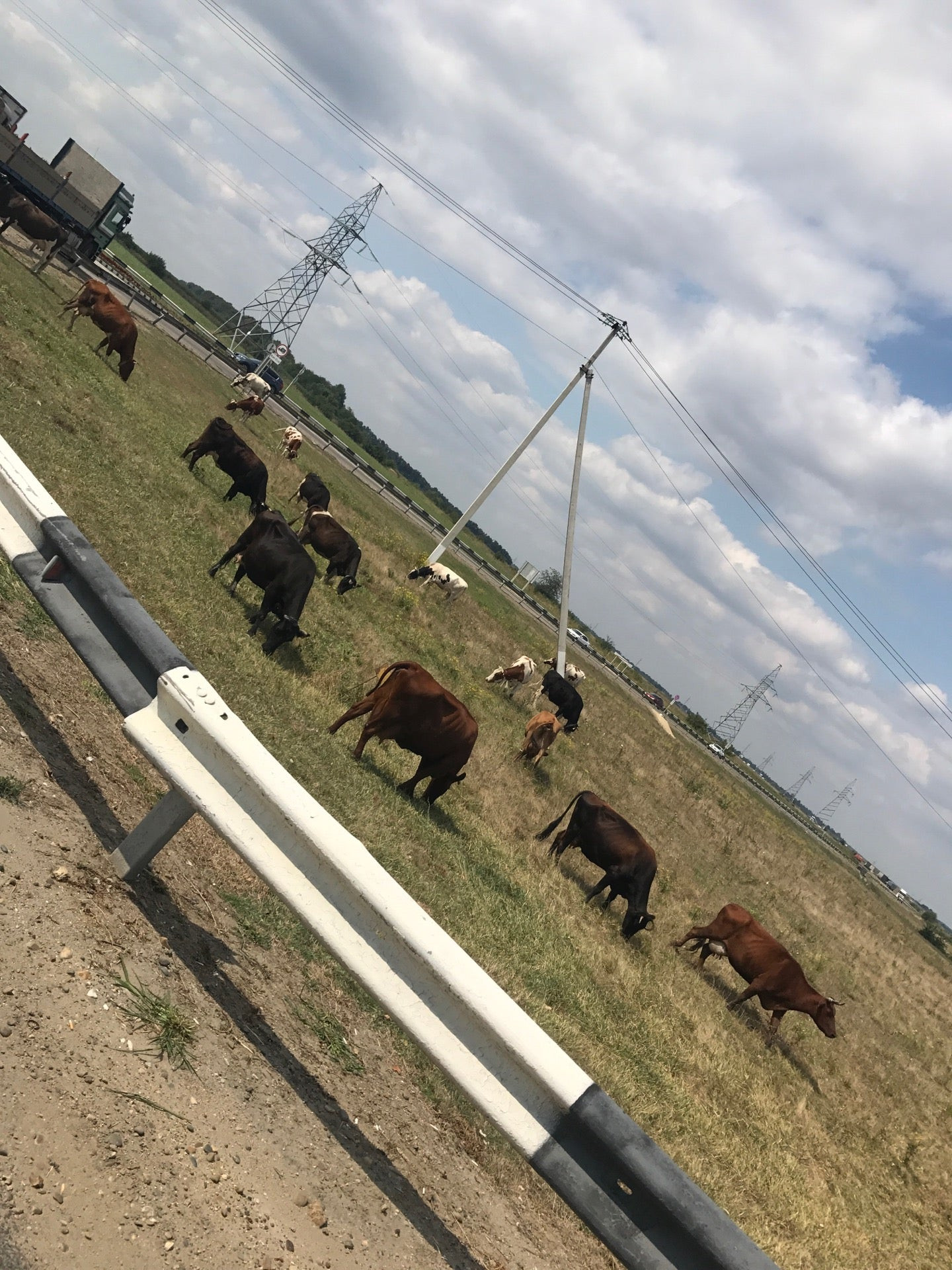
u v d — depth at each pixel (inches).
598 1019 372.5
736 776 2453.2
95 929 138.5
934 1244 421.7
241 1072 137.9
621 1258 119.0
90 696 222.1
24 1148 99.9
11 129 1353.3
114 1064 118.3
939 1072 756.6
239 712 339.6
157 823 152.6
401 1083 183.6
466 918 353.1
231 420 1227.9
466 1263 139.9
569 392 1282.0
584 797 575.5
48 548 162.7
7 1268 86.9
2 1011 113.8
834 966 887.1
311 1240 117.2
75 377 641.6
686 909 717.9
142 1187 105.0
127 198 1424.7
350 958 134.8
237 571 510.3
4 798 153.8
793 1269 294.2
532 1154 122.6
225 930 177.6
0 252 1013.2
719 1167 329.4
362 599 854.5
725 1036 498.6
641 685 3014.3
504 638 1268.5
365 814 360.2
